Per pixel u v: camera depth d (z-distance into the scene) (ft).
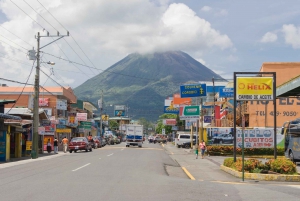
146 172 61.26
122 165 73.61
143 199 34.19
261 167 59.67
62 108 174.60
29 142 120.06
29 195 35.53
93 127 266.77
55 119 161.17
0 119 89.51
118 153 122.11
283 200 35.14
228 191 40.73
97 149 163.73
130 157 100.42
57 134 167.84
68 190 38.93
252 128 123.85
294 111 140.15
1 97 170.40
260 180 55.26
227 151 122.52
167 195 36.83
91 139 167.84
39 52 105.60
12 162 87.30
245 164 59.72
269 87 68.90
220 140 126.31
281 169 57.67
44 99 169.58
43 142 142.51
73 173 57.00
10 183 44.73
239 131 122.62
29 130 123.54
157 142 320.09
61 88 177.17
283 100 140.77
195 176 61.05
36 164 76.84
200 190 40.88
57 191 38.22
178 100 241.35
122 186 42.80
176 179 52.31
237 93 69.36
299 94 83.15
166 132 401.49
